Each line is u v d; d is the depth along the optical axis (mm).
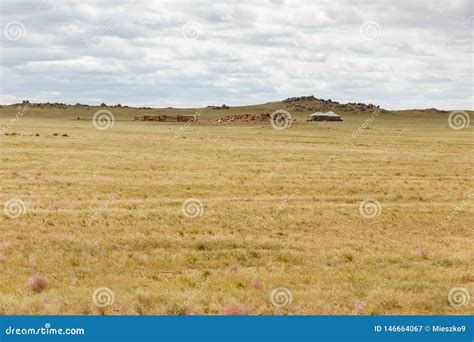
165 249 22141
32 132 89812
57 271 18875
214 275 18844
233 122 158625
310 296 16812
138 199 33219
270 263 20578
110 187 37281
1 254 20531
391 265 20609
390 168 53094
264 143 81312
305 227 26938
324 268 20016
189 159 56250
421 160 60875
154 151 63719
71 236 23547
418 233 26391
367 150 73375
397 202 34562
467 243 24484
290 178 44062
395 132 128000
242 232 25406
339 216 29531
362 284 18172
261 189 38000
